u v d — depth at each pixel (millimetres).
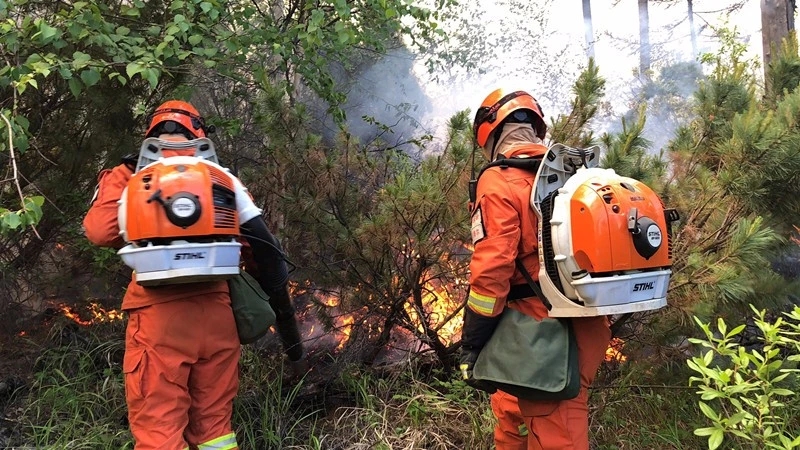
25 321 3672
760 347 3170
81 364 3176
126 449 2674
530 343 1893
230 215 2002
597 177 1872
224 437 2188
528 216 1950
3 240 3463
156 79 2584
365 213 3281
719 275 2400
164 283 1939
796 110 2758
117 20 3307
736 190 2713
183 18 2760
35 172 3484
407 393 3131
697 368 1898
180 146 2199
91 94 3295
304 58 3711
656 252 1794
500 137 2176
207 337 2141
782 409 2537
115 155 3539
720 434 1793
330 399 3289
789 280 3111
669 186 2895
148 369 2068
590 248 1751
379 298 3252
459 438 2850
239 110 3939
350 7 3617
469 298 1968
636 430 2773
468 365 2066
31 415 2967
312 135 3158
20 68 2473
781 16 5273
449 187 2947
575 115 2990
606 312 1753
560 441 1918
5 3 2410
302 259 3297
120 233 2029
